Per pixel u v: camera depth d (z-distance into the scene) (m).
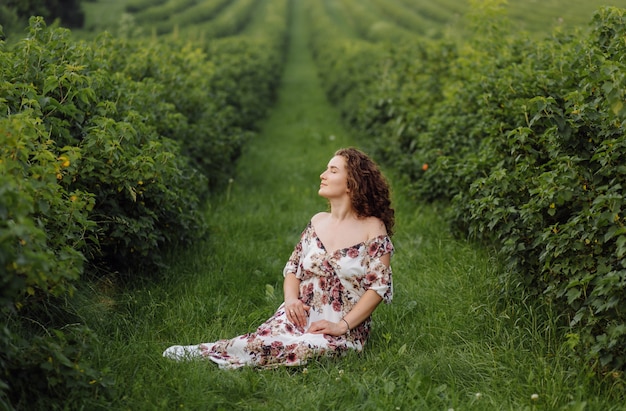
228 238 5.93
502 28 7.67
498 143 4.84
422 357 3.58
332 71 18.89
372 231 3.70
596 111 3.79
